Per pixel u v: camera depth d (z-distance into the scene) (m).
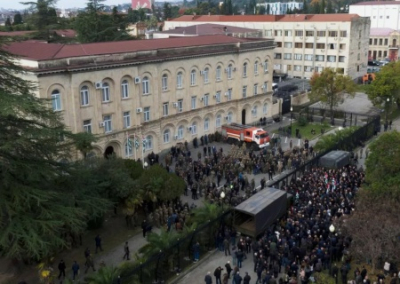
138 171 37.53
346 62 96.75
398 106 72.94
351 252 27.16
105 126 45.59
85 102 43.25
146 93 49.25
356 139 53.88
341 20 95.31
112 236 33.44
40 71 38.22
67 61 40.84
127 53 46.16
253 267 28.59
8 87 25.88
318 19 99.06
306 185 38.09
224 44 58.41
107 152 46.75
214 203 33.53
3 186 24.75
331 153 45.50
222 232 31.31
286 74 105.00
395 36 122.62
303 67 102.62
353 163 46.59
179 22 118.88
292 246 27.53
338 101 69.44
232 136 56.69
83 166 31.00
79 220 25.64
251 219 31.67
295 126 65.44
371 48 127.12
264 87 66.56
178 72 52.72
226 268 26.16
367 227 26.50
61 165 28.31
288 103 72.69
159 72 50.03
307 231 29.00
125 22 80.00
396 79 62.62
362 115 69.50
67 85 41.22
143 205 35.97
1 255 25.94
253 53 62.66
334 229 28.11
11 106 23.12
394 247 26.16
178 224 32.28
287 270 26.58
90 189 29.70
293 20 102.06
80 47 44.66
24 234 23.06
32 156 26.95
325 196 34.81
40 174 26.70
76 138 27.95
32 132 25.14
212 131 59.47
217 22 111.69
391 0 150.38
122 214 36.59
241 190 41.12
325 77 66.81
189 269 28.47
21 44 45.09
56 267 28.97
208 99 57.94
